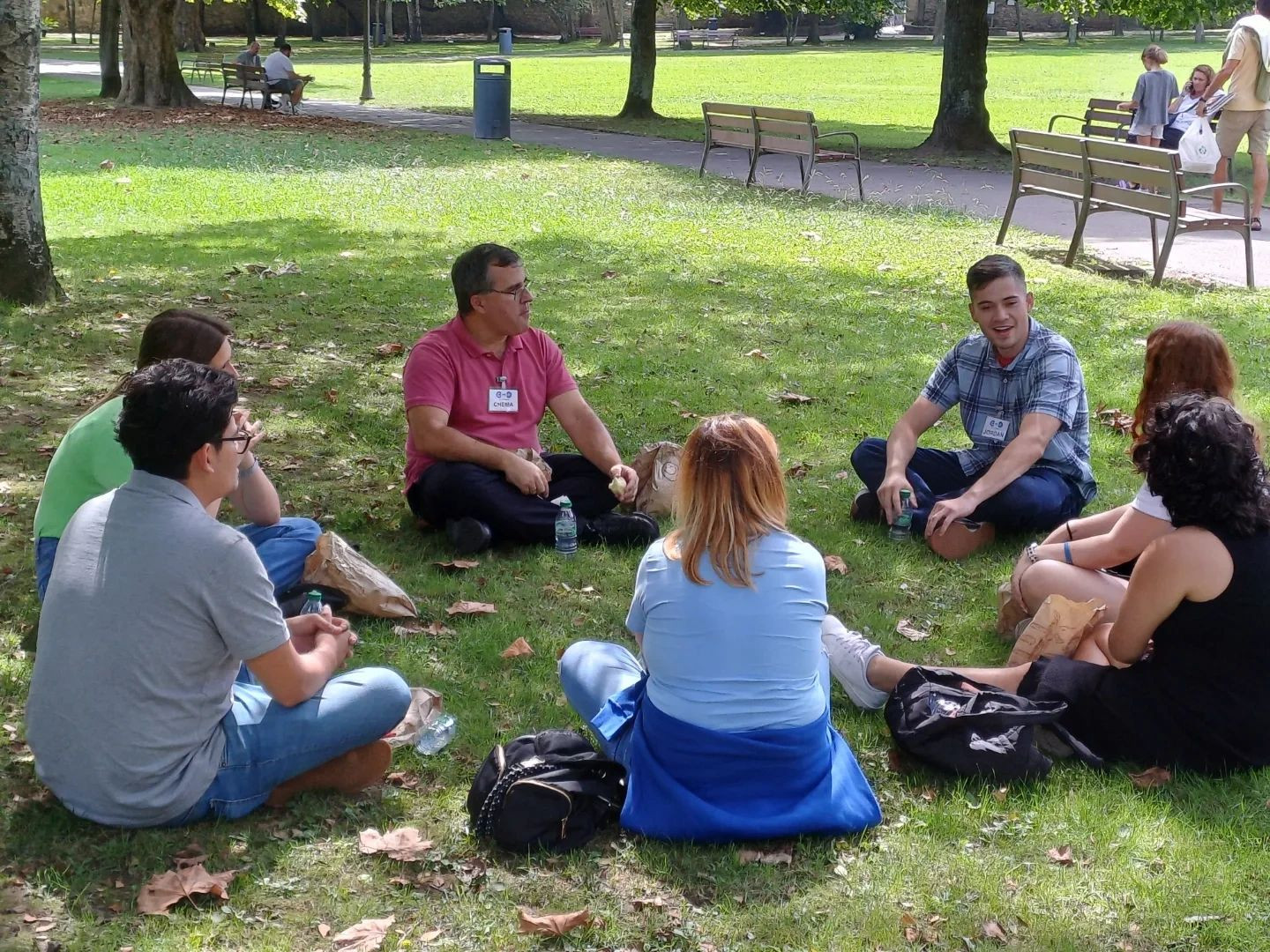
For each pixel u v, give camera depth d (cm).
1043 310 973
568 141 2220
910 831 349
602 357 842
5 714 402
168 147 2017
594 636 470
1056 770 376
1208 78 1570
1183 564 353
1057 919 313
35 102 932
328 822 349
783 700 337
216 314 945
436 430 536
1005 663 454
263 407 731
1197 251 1218
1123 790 366
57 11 7006
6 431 675
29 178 932
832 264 1160
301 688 335
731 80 4144
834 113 2973
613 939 306
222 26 6956
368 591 468
